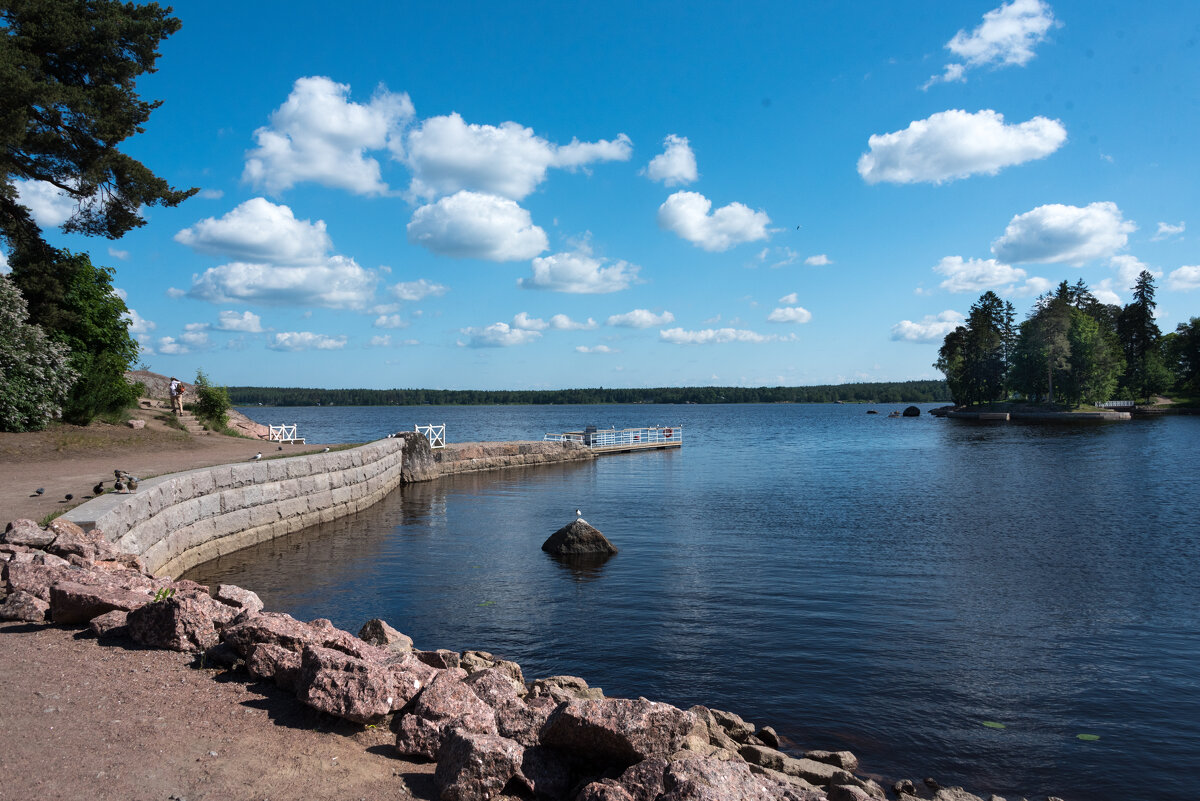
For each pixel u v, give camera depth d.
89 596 6.77
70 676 5.53
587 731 4.59
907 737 8.12
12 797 3.72
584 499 28.55
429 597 13.66
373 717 5.02
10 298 21.67
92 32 23.70
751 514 24.52
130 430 27.05
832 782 6.80
